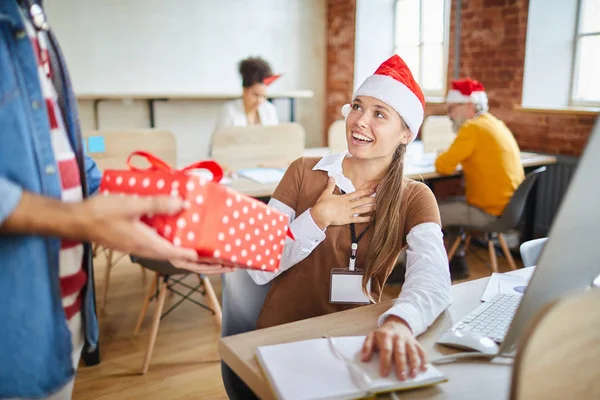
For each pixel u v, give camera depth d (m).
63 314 0.91
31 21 0.91
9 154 0.80
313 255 1.37
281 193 1.46
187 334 2.60
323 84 6.56
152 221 0.87
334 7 6.23
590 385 0.64
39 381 0.86
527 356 0.58
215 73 5.95
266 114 4.05
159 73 5.67
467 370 0.93
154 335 2.27
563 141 3.96
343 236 1.36
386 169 1.41
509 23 4.23
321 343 0.96
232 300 1.32
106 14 5.32
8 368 0.83
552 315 0.58
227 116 3.87
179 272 2.21
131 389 2.13
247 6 5.96
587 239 0.78
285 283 1.38
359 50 5.97
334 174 1.41
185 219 0.85
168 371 2.27
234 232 0.93
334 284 1.35
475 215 3.15
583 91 4.18
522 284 1.37
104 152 2.68
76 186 0.99
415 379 0.86
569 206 0.71
